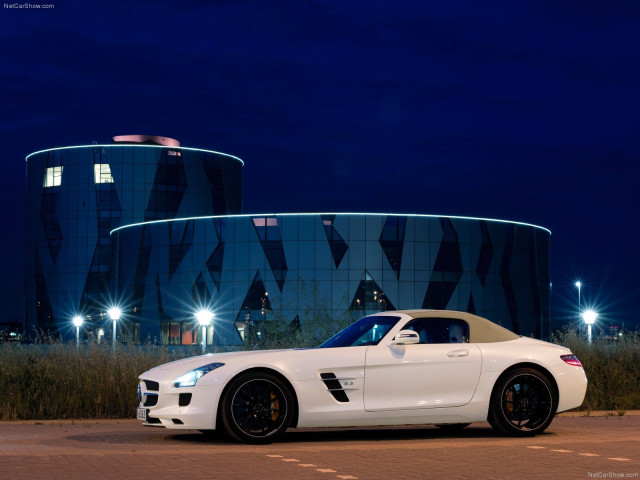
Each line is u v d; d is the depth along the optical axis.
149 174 108.06
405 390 10.74
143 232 83.69
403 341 10.66
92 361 16.14
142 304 83.25
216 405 10.18
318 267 74.81
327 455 9.25
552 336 20.70
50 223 110.31
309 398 10.43
